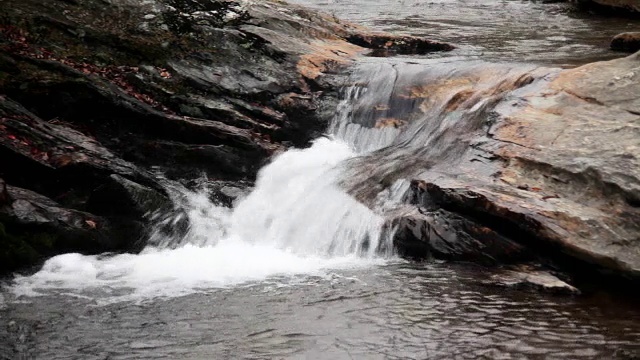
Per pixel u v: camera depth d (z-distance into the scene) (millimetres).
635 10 23578
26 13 13477
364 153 12797
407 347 6871
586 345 6871
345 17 25062
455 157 10945
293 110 13703
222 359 6688
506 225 9242
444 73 13570
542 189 9516
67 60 13016
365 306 7922
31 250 9242
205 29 14688
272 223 10938
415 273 9031
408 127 12883
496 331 7207
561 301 8102
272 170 12273
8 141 10445
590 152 9578
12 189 9883
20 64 12320
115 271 9219
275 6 17562
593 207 9055
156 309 7922
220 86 13586
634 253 8508
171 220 10539
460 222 9539
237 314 7754
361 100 13789
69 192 10602
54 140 10977
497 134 10680
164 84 13289
